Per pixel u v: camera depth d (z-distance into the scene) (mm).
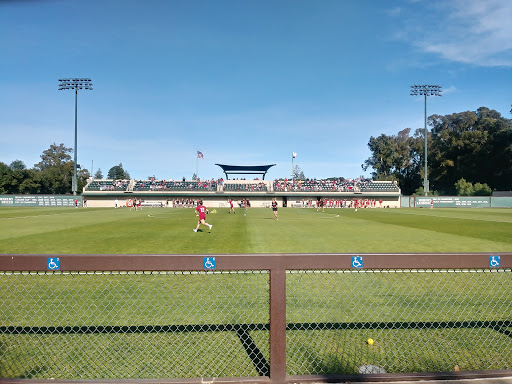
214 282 7867
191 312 5957
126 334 5012
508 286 7566
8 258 3252
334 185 66125
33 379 3496
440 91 57406
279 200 62406
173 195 60406
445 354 4379
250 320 5602
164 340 4801
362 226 23391
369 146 96875
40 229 20531
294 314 5902
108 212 40500
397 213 40906
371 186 65375
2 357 4281
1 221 26359
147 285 7586
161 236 17234
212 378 3453
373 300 6645
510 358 4262
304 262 3375
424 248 13703
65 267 3262
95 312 5945
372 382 3525
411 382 3549
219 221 27781
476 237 17328
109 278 8141
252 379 3436
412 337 4918
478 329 5215
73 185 56844
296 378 3457
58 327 5277
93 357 4281
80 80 54312
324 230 20594
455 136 73250
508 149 64062
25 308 6125
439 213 40500
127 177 141250
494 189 70625
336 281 7977
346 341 4773
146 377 3791
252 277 8336
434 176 77000
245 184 66125
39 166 107188
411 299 6711
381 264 3404
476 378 3631
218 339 4840
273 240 15781
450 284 7754
